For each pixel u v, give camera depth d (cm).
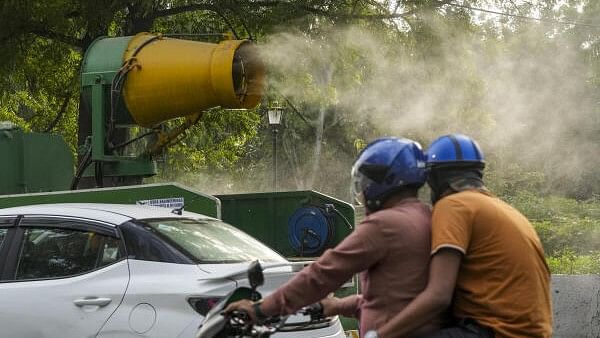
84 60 1111
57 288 730
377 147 462
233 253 769
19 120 2381
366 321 450
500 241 436
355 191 469
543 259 449
